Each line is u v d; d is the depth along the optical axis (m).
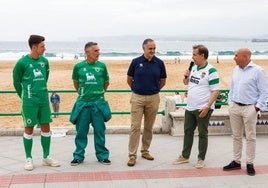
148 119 6.79
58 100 16.41
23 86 6.23
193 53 6.32
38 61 6.26
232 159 6.96
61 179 5.91
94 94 6.61
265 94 5.95
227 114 8.66
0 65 48.00
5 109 18.62
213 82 6.24
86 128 6.67
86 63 6.59
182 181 5.85
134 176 6.07
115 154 7.28
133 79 6.65
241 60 6.00
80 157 6.65
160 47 159.00
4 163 6.68
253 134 6.10
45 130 6.51
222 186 5.64
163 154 7.29
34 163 6.70
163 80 6.81
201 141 6.45
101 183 5.75
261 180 5.89
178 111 8.92
